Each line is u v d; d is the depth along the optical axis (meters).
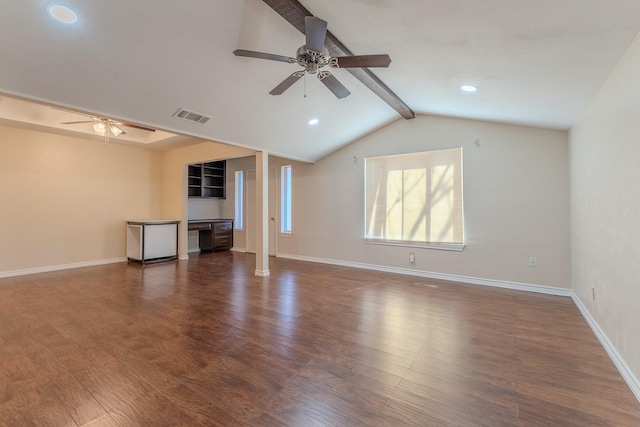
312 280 4.71
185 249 6.61
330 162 5.98
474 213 4.48
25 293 3.96
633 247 1.92
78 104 2.98
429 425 1.61
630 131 1.93
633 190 1.91
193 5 2.17
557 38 1.95
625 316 2.05
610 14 1.63
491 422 1.63
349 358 2.31
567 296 3.86
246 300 3.71
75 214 5.61
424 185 4.91
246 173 7.68
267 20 2.41
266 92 3.47
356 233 5.67
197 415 1.68
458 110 4.16
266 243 5.02
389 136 5.23
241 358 2.31
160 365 2.20
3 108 4.41
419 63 2.84
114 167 6.14
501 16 1.84
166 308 3.41
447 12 1.93
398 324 2.97
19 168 4.98
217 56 2.75
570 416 1.67
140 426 1.59
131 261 6.25
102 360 2.27
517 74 2.59
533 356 2.35
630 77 1.92
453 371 2.14
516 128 4.17
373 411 1.72
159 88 3.03
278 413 1.70
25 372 2.10
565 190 3.88
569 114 3.26
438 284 4.46
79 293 3.97
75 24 2.16
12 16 2.02
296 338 2.66
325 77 2.58
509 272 4.24
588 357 2.33
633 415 1.68
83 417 1.66
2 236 4.82
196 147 6.16
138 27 2.28
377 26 2.30
